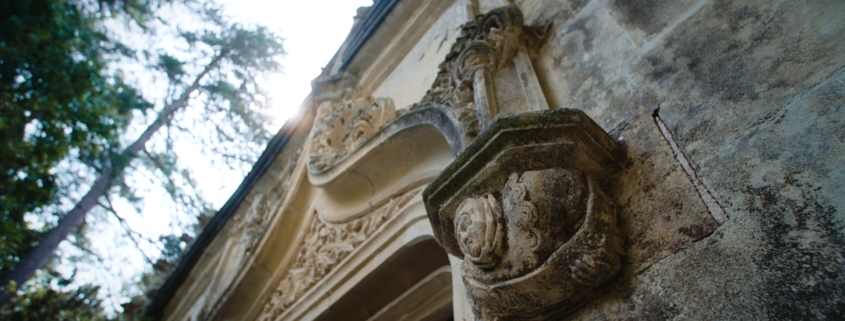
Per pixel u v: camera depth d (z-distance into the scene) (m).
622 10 1.96
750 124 1.22
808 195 1.00
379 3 4.76
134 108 7.06
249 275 3.87
